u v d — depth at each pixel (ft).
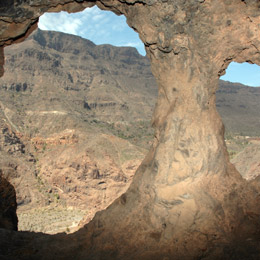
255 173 124.47
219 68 32.40
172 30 30.48
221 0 28.68
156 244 27.04
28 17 31.01
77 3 34.55
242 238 26.17
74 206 228.02
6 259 27.68
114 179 226.99
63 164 252.21
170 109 31.78
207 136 30.35
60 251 29.55
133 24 34.09
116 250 27.76
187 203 28.09
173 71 31.99
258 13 28.76
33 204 226.17
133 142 373.61
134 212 30.01
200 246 25.75
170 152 29.86
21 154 284.00
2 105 374.02
